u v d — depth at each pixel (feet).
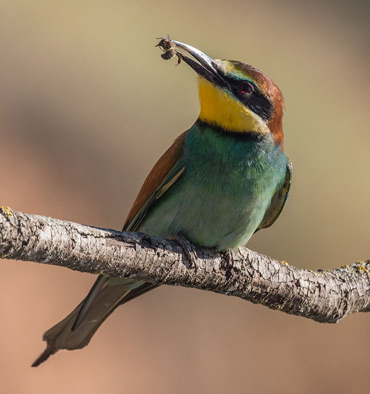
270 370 38.75
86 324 23.75
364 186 52.80
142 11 61.11
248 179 22.99
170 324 39.83
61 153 48.08
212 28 62.80
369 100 60.03
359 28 66.54
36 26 57.26
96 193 46.24
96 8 59.67
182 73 56.03
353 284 22.88
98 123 51.83
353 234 49.60
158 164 24.12
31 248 16.65
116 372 36.50
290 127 56.18
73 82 54.24
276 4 66.90
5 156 45.85
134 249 18.69
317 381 38.70
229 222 23.06
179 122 54.03
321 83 60.90
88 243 17.61
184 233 23.39
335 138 56.13
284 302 22.12
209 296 41.70
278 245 47.29
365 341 40.88
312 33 65.41
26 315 36.68
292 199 50.21
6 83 52.29
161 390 36.52
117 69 56.24
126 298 24.53
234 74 23.36
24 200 43.01
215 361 38.60
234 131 23.09
